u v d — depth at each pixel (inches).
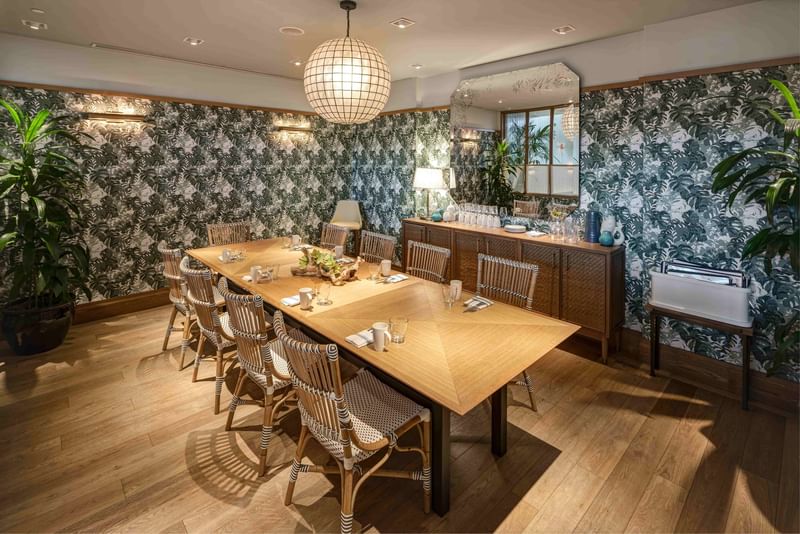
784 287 112.1
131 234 184.5
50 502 82.6
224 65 193.5
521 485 86.4
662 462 92.6
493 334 88.9
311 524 77.6
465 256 182.1
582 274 143.8
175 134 191.0
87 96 166.4
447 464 78.1
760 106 111.2
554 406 114.3
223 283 98.1
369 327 92.2
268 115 221.1
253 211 223.1
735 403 115.8
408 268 148.9
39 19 131.4
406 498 83.7
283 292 116.8
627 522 77.4
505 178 181.9
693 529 75.7
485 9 118.4
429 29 135.4
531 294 111.1
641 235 143.5
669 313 123.3
